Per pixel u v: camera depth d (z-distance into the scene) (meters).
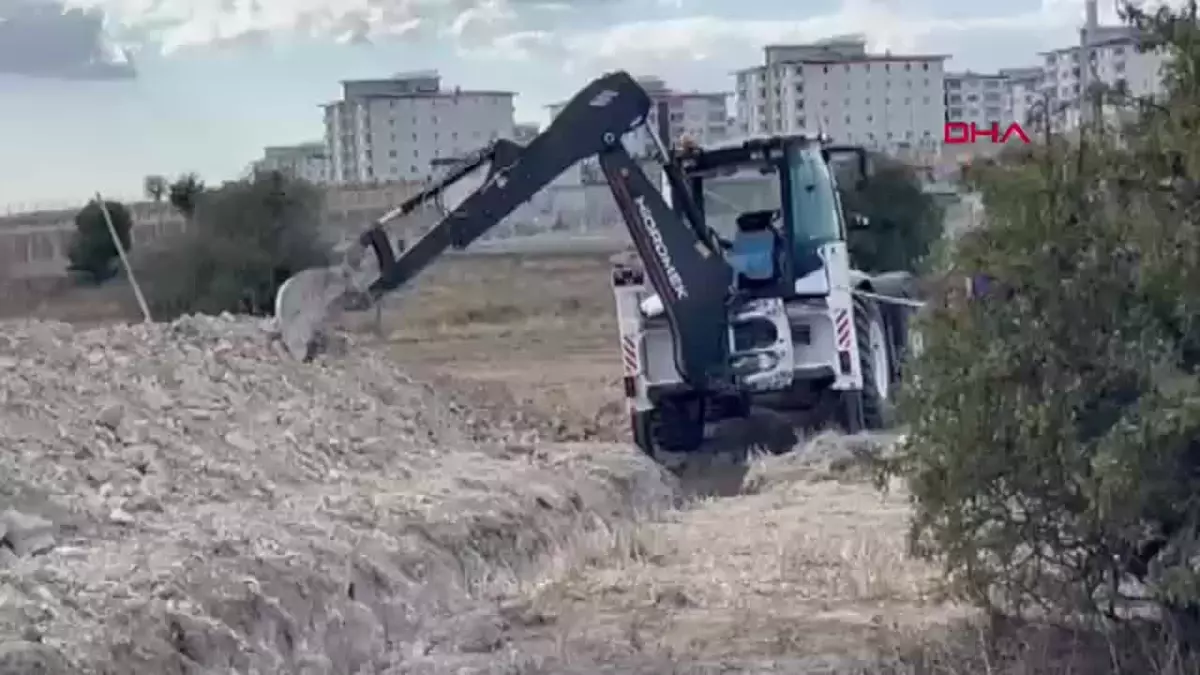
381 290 15.59
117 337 14.43
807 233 16.22
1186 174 7.61
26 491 9.94
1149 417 7.17
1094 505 7.53
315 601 9.24
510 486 12.88
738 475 15.84
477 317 36.06
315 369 15.34
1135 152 7.79
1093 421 7.67
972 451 7.92
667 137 16.27
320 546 9.95
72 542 9.52
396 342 31.44
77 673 7.32
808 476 14.95
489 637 9.56
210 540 9.66
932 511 8.29
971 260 7.99
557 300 38.72
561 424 17.78
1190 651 7.90
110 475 11.04
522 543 11.82
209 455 12.10
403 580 10.19
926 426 8.23
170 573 8.75
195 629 8.16
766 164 16.34
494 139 15.71
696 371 15.64
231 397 13.56
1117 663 8.02
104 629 7.83
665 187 15.82
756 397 16.36
